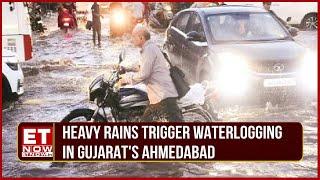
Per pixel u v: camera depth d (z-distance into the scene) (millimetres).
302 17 18797
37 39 18672
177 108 6824
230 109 8391
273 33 9336
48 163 6820
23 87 10594
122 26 18625
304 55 8586
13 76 9562
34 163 6812
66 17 20297
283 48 8703
